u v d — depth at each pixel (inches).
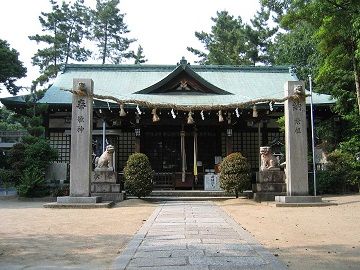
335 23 453.4
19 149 774.5
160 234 305.9
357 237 288.8
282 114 947.3
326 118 952.3
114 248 256.2
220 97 936.3
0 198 761.0
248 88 1059.9
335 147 895.7
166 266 199.8
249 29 1774.1
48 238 296.4
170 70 1144.8
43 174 766.5
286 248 248.2
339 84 815.7
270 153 667.4
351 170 779.4
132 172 655.8
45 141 799.1
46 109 855.1
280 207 525.0
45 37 1808.6
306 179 569.3
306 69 1198.3
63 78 1071.0
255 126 947.3
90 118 573.3
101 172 647.1
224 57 1824.6
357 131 860.0
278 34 1766.7
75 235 310.2
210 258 217.6
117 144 937.5
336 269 194.1
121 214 460.1
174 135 960.3
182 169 874.1
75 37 1964.8
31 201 698.8
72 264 211.5
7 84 1150.3
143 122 915.4
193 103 880.3
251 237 288.2
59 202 550.9
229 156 674.8
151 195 758.5
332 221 380.8
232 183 653.9
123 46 2154.3
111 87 1035.3
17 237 301.6
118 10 2060.8
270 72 1160.2
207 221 388.2
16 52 1077.1
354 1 399.5
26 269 200.7
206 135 961.5
